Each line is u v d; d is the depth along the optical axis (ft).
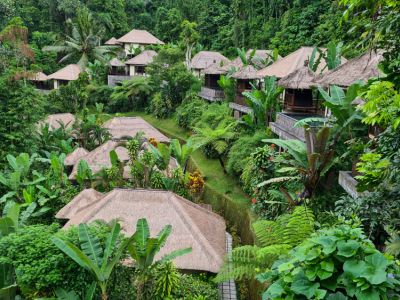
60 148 79.92
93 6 181.37
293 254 12.76
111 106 134.41
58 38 160.76
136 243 27.25
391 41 17.17
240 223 51.11
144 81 127.03
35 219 54.39
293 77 54.44
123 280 28.63
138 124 86.58
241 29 141.08
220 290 38.91
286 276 11.91
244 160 55.26
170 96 114.73
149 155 54.85
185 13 182.29
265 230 22.36
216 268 34.50
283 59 71.41
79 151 71.82
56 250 25.86
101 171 57.21
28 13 167.63
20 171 59.72
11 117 67.46
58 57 159.53
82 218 39.32
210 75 104.32
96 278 25.45
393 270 11.35
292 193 40.86
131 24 198.08
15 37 83.05
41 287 25.45
